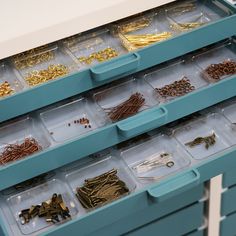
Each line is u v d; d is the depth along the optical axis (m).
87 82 1.16
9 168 1.10
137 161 1.26
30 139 1.21
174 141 1.29
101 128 1.15
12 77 1.24
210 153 1.25
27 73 1.25
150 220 1.25
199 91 1.21
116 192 1.18
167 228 1.30
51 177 1.24
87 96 1.28
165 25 1.33
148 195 1.13
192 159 1.23
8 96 1.11
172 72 1.33
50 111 1.26
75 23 1.17
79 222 1.10
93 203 1.16
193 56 1.34
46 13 1.18
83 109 1.27
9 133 1.24
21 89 1.20
